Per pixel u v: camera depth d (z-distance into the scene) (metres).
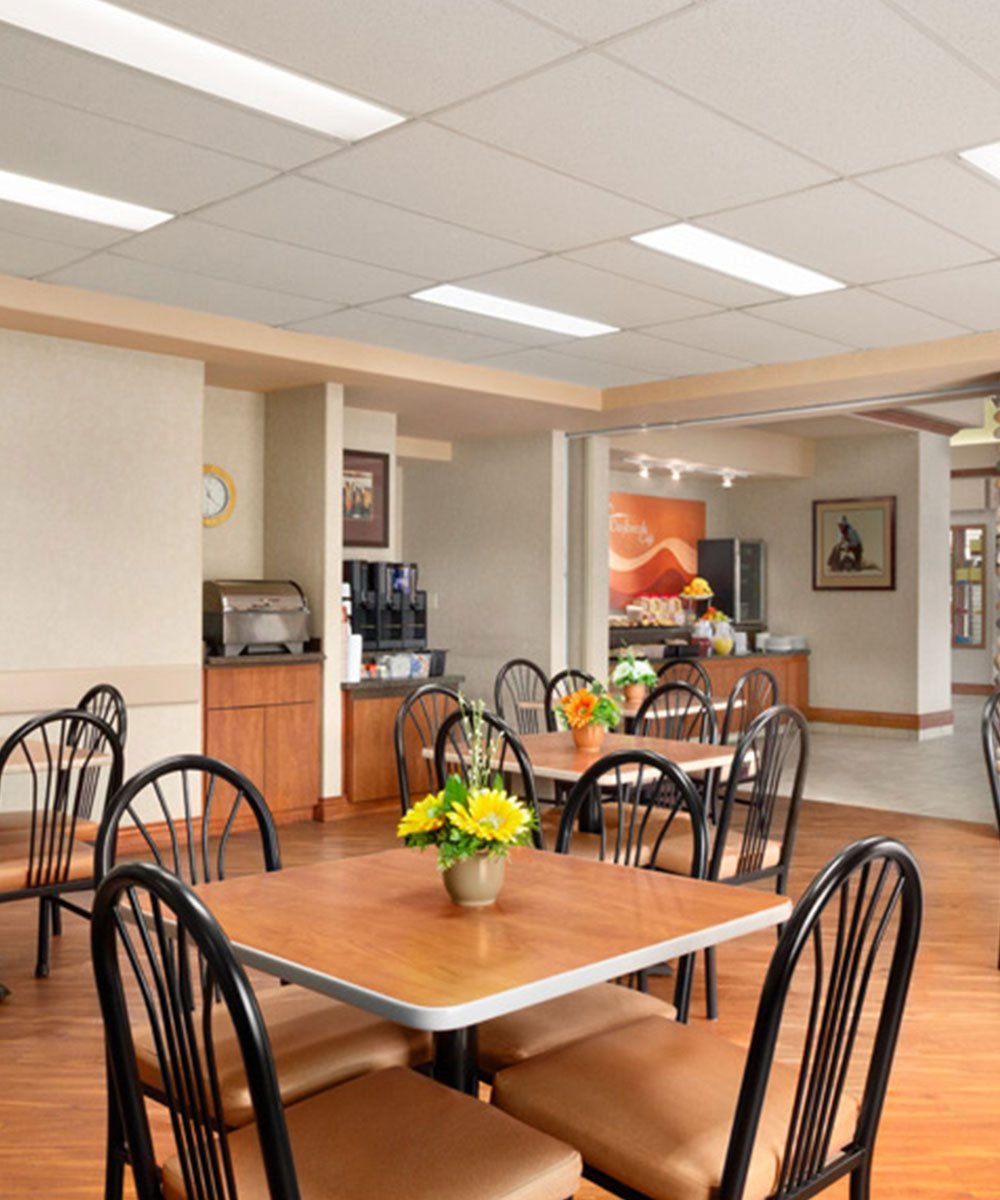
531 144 3.44
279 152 3.53
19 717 5.46
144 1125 1.73
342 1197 1.63
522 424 8.23
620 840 3.24
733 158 3.55
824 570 11.22
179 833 6.05
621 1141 1.83
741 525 11.93
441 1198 1.63
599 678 8.66
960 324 5.71
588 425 8.26
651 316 5.59
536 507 8.55
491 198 3.92
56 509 5.59
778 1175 1.78
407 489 9.38
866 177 3.71
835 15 2.65
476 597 8.93
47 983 3.89
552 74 2.97
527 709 6.60
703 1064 2.06
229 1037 2.16
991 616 15.07
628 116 3.23
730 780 3.62
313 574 6.78
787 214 4.07
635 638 10.18
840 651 11.10
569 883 2.32
